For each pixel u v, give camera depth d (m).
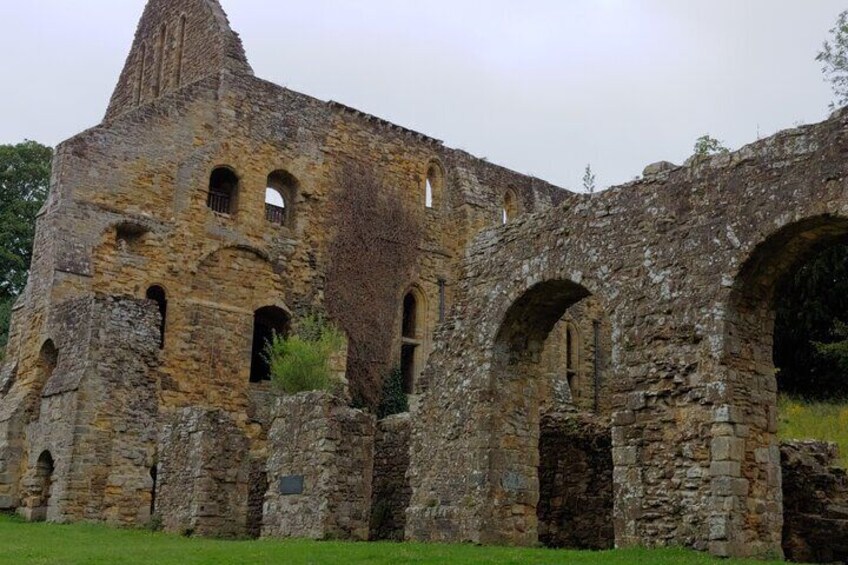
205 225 39.06
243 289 39.88
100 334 30.00
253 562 15.66
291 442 23.06
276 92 42.88
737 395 17.09
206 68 42.59
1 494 31.38
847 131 16.22
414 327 46.47
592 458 22.59
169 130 38.72
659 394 17.97
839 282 38.12
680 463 17.34
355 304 43.28
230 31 42.56
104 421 29.38
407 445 26.27
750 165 17.56
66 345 31.33
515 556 15.99
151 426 30.17
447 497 21.30
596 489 22.31
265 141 41.88
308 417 22.67
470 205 48.06
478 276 22.30
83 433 28.95
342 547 17.89
